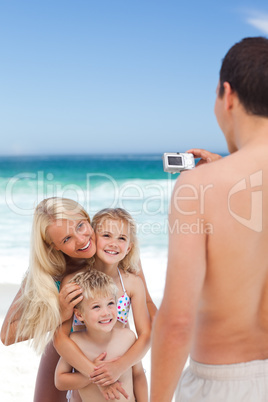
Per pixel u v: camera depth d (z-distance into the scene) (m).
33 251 2.48
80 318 2.45
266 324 1.66
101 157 56.31
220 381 1.61
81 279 2.44
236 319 1.60
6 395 3.62
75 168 46.81
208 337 1.64
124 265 2.73
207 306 1.62
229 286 1.56
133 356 2.46
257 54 1.52
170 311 1.48
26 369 4.14
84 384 2.42
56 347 2.44
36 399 2.70
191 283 1.47
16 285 7.53
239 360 1.61
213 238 1.50
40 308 2.39
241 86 1.54
